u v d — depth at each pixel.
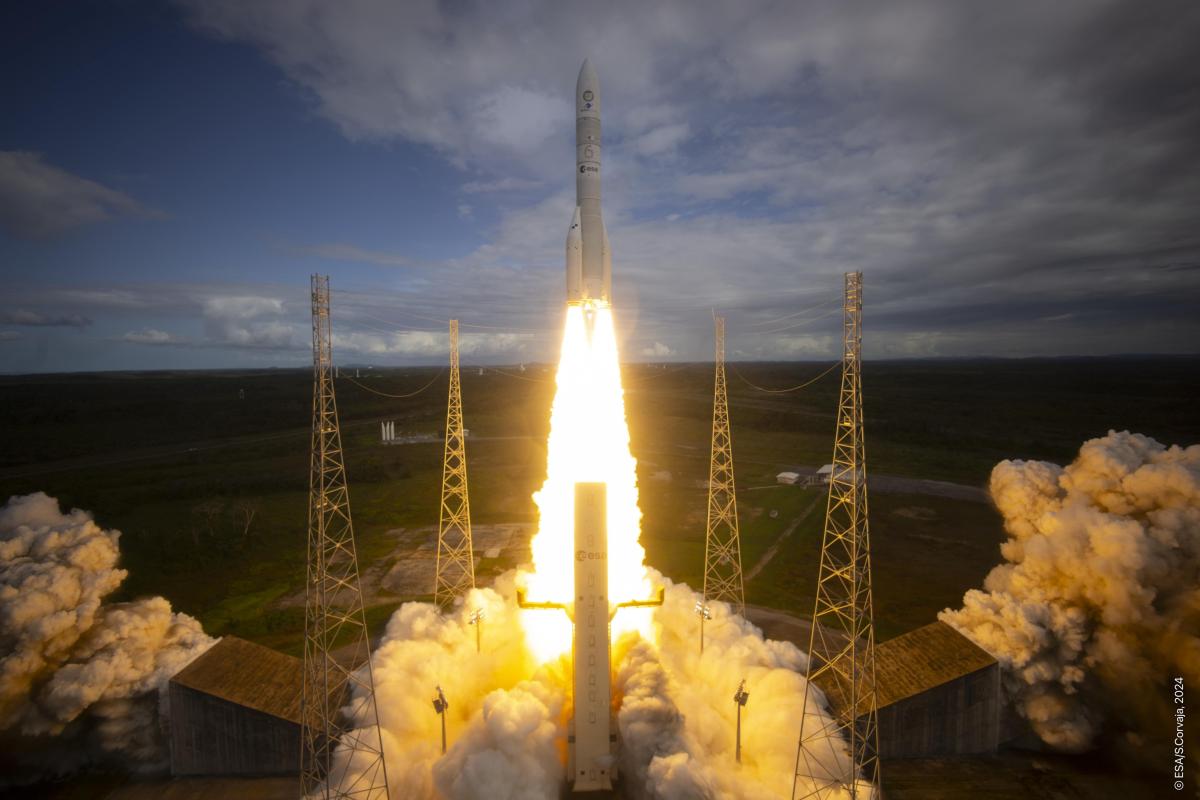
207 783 31.05
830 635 44.50
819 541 64.81
